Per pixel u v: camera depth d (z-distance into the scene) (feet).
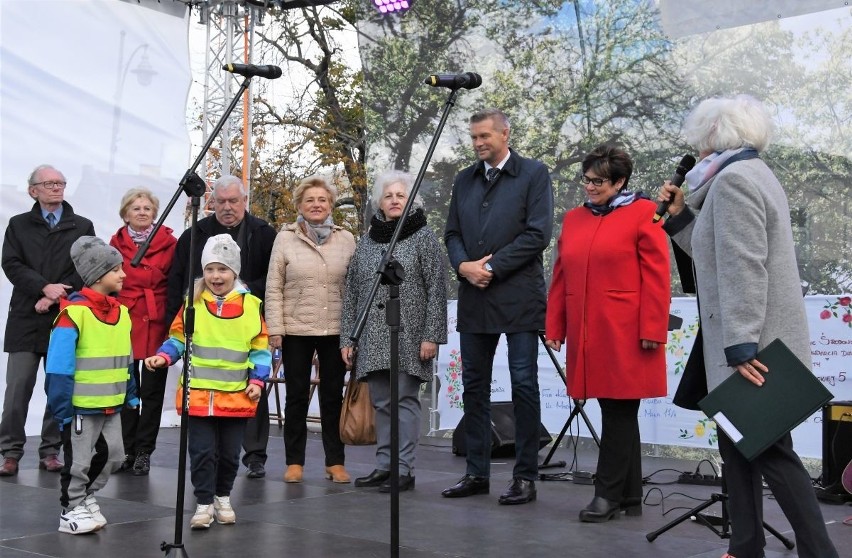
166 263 18.45
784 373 9.29
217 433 13.35
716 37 21.21
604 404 13.58
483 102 25.05
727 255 9.52
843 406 15.37
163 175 25.00
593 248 13.48
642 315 13.08
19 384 17.79
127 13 24.39
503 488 16.28
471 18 25.13
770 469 9.50
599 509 13.38
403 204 15.99
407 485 16.02
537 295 14.78
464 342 15.35
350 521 13.47
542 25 24.18
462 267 14.83
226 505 13.42
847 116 19.22
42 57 23.07
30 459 19.51
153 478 17.24
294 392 16.75
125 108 24.39
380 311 15.76
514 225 14.82
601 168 13.53
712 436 18.92
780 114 20.02
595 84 23.45
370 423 16.81
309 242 16.57
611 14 23.15
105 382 12.87
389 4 26.04
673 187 11.00
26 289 17.71
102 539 12.36
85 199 23.70
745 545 9.85
